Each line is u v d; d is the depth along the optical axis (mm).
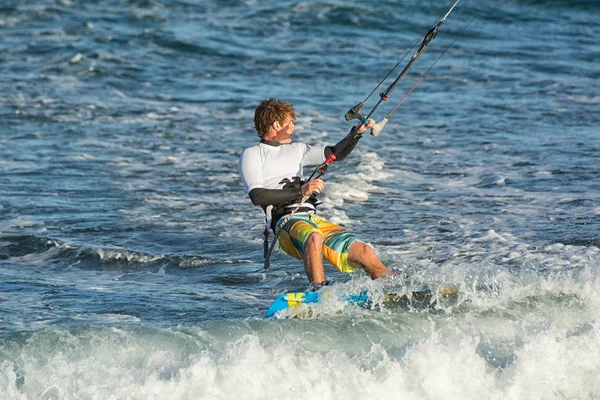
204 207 39469
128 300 27609
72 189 41969
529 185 41625
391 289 23703
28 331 21547
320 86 69125
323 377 20125
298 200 24031
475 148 49781
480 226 35188
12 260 32500
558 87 67812
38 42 81625
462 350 21172
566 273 25844
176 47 82188
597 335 22219
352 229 35281
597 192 39906
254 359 19984
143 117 58156
